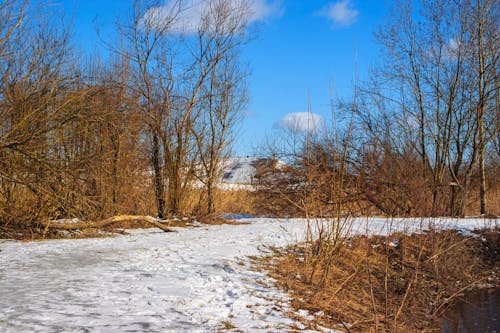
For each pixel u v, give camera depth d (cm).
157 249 1205
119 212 1831
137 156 1953
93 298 673
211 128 2298
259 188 2331
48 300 652
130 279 817
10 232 1464
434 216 1580
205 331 556
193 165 2259
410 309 941
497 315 1045
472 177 2425
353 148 1838
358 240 1245
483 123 2294
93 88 1527
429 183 2072
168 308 643
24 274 841
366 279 1044
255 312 666
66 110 1452
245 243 1343
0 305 616
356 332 685
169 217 2102
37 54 1451
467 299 1174
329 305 770
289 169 2172
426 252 1279
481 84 2228
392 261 1211
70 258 1038
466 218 2081
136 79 1995
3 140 1341
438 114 2334
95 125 1650
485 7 2212
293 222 1969
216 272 911
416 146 2323
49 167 1414
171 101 2100
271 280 888
